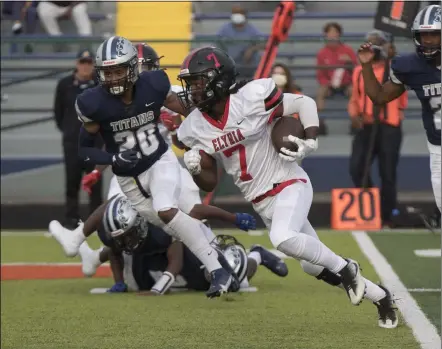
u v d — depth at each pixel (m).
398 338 12.83
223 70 12.85
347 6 35.03
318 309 15.42
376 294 13.38
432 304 15.49
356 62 30.00
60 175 30.97
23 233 27.97
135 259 17.78
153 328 14.09
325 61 29.94
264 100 12.82
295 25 34.62
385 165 26.12
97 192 26.61
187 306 15.98
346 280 12.93
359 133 26.31
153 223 16.84
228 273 15.25
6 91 31.72
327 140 30.66
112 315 15.33
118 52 14.69
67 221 26.66
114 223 16.80
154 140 15.95
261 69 23.92
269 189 13.16
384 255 21.81
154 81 15.52
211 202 25.00
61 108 26.23
